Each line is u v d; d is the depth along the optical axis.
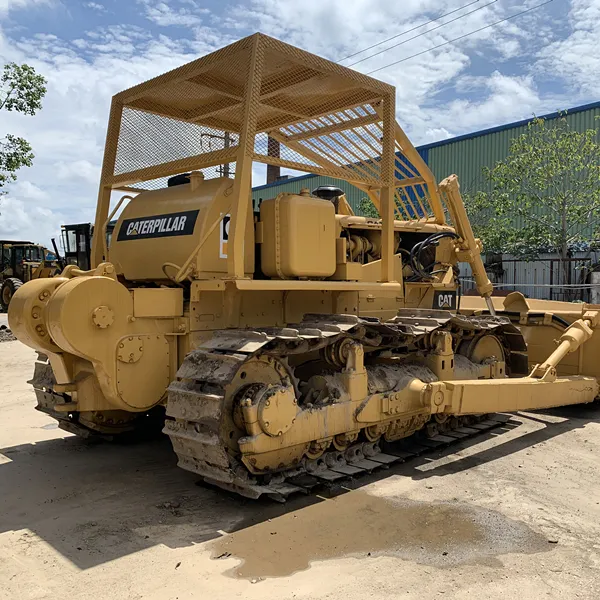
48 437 6.24
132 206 5.77
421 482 4.90
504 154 23.05
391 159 5.62
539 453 5.71
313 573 3.42
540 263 20.31
